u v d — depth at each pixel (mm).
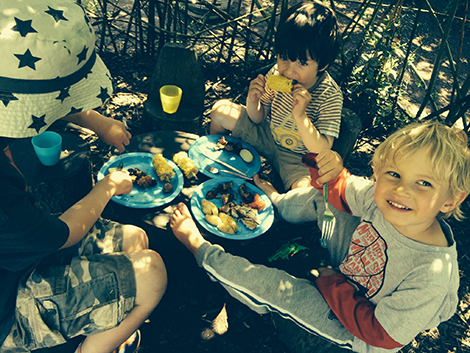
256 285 1733
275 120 2527
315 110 2332
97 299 1511
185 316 2111
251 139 2637
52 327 1481
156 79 3066
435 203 1354
